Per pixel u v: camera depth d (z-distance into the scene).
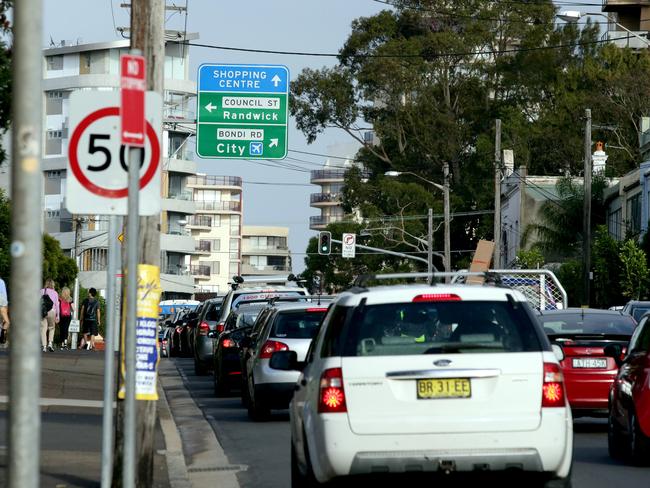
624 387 31.67
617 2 192.88
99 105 18.39
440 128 161.62
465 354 20.66
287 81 69.38
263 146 69.69
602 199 133.88
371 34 163.50
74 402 44.56
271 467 31.20
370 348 20.80
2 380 49.03
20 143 13.25
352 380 20.56
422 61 160.62
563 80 159.00
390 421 20.42
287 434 38.94
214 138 69.12
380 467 20.38
